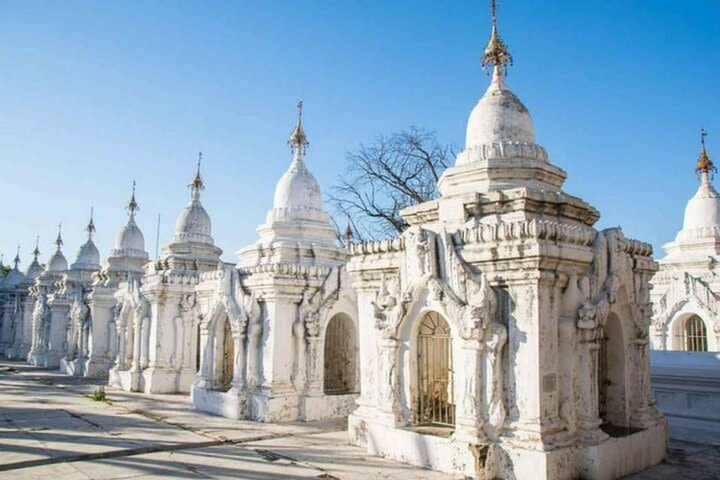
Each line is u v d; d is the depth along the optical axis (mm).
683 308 25281
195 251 26375
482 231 11375
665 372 17422
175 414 18234
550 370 10750
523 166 12797
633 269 12977
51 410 18734
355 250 14141
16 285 52312
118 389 25422
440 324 12977
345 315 18703
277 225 19688
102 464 11773
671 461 12453
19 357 47312
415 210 13781
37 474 10945
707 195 28266
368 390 13742
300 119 21359
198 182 27688
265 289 17797
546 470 9930
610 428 12383
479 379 11062
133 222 34250
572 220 12672
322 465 11750
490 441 10727
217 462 11992
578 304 11227
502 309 11203
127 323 27031
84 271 40125
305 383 17594
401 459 12031
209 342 19797
